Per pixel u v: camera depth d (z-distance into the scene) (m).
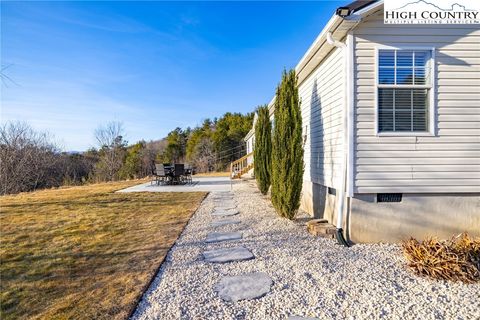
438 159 4.75
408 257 3.57
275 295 2.89
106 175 26.98
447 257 3.27
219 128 36.41
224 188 12.90
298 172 6.34
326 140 5.99
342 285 3.08
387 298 2.82
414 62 4.79
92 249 4.45
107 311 2.62
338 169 5.27
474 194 4.82
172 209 7.76
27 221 6.38
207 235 5.19
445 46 4.75
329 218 5.92
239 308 2.66
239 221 6.26
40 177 22.14
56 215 7.02
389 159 4.74
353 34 4.73
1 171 19.16
